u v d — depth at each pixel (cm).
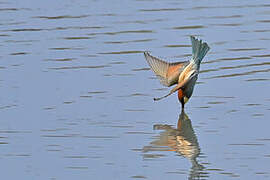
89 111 1426
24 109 1441
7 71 1705
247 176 1071
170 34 1995
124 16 2202
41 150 1212
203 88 1585
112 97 1515
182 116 1397
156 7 2312
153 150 1202
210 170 1102
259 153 1170
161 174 1088
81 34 2022
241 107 1441
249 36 1973
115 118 1383
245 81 1619
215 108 1443
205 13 2217
